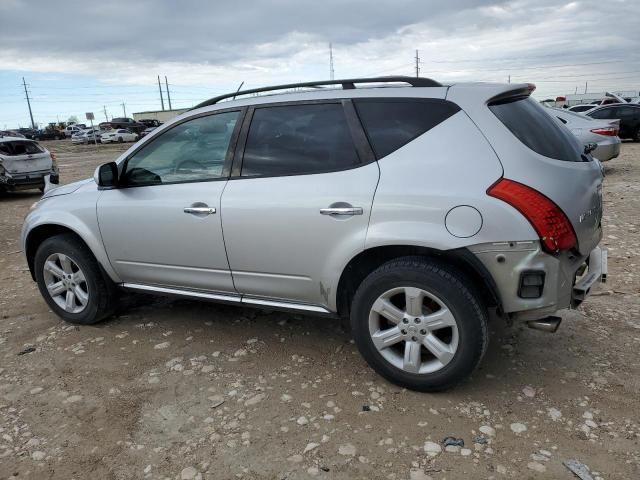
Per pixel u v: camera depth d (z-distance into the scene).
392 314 3.08
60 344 4.04
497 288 2.82
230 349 3.83
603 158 11.20
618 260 5.48
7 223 9.92
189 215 3.64
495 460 2.55
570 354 3.53
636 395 3.03
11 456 2.73
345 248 3.10
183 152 3.77
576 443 2.64
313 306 3.44
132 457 2.69
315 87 3.49
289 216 3.26
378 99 3.17
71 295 4.36
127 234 3.95
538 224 2.70
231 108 3.63
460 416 2.90
